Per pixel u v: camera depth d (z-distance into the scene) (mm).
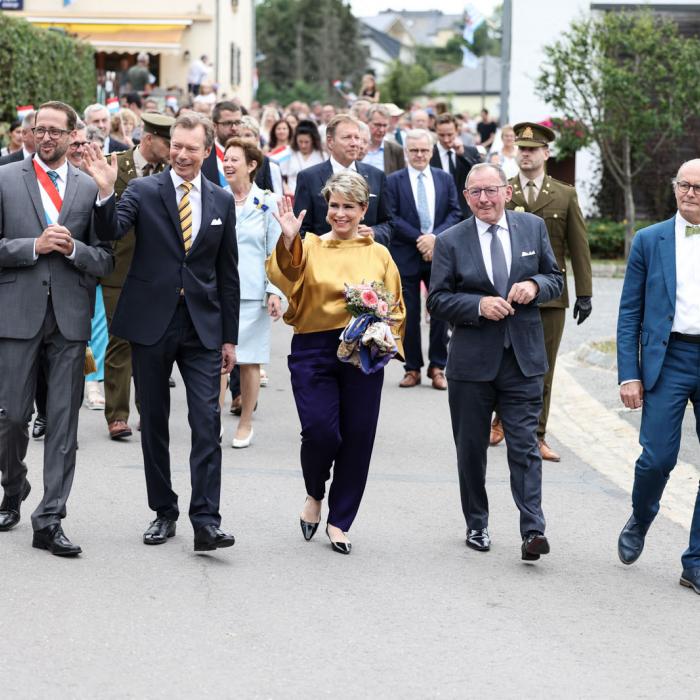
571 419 11148
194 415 6824
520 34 25031
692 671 5438
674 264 6656
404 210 12094
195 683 5102
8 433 6934
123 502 7922
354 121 10484
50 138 6871
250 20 48938
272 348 14750
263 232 9758
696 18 24953
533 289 6945
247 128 12266
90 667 5234
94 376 10961
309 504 7246
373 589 6406
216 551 6961
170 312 6859
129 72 30516
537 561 7020
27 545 6910
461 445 7160
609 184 24766
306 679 5184
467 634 5793
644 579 6766
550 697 5086
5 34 19547
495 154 18812
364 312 6879
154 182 6973
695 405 6793
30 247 6777
